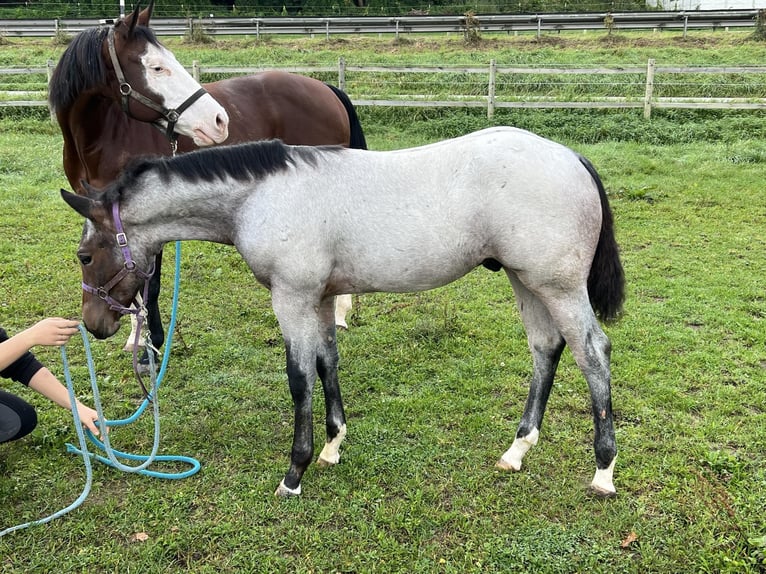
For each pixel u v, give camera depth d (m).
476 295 5.16
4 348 2.50
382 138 10.94
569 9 26.53
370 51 17.03
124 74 3.57
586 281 2.72
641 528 2.63
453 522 2.69
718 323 4.48
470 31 17.33
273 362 4.13
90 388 3.79
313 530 2.65
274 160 2.65
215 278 5.48
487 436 3.30
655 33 17.84
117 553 2.53
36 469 3.03
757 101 11.30
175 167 2.62
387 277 2.72
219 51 17.12
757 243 6.10
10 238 6.20
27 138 10.58
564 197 2.58
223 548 2.56
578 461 3.08
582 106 11.40
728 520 2.62
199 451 3.23
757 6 24.19
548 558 2.49
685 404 3.48
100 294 2.69
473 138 2.70
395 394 3.76
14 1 25.69
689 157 9.41
